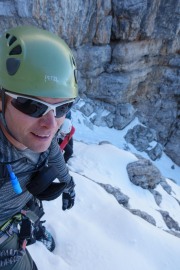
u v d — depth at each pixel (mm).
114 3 16375
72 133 3463
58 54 1387
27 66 1328
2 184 1489
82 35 16094
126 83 18906
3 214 1698
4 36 1491
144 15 16984
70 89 1409
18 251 1872
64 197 2617
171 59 20078
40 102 1320
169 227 7949
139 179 9320
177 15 17953
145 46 18672
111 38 17797
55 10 13703
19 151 1472
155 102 21359
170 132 21766
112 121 19016
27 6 12688
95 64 17625
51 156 1988
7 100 1359
